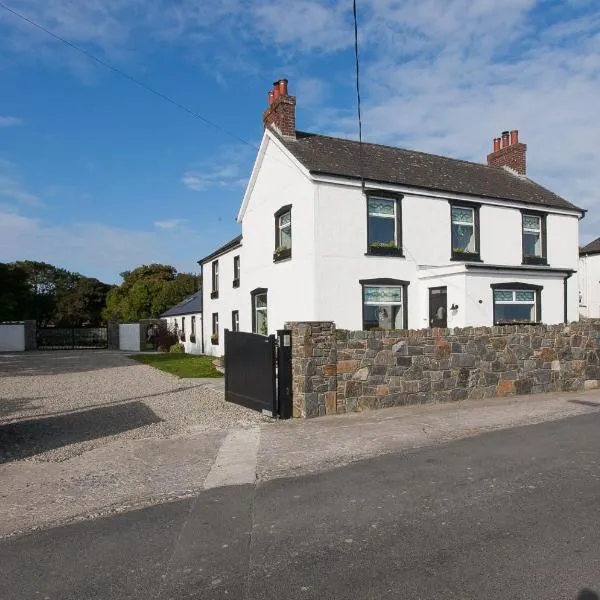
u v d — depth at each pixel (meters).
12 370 19.98
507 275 17.45
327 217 16.19
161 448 7.93
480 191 19.36
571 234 21.52
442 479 6.14
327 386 10.29
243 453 7.62
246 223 21.05
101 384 15.29
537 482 5.89
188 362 23.16
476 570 3.87
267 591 3.69
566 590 3.55
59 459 7.38
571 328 13.73
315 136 19.42
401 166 19.20
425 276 17.56
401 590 3.62
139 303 49.88
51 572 4.11
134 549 4.48
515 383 12.68
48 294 65.69
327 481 6.25
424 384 11.41
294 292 17.06
